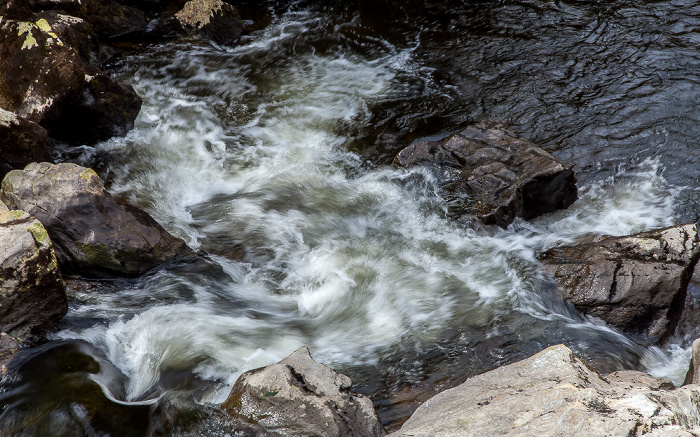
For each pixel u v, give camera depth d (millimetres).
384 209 6754
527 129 7910
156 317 5254
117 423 4168
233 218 6672
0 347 4672
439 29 10461
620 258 5461
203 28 10516
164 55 10031
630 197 6777
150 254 5719
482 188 6504
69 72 7199
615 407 3076
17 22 7316
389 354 4965
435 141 7258
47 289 4836
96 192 5734
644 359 4895
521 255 5953
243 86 9375
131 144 7941
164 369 4754
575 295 5363
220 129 8391
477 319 5305
